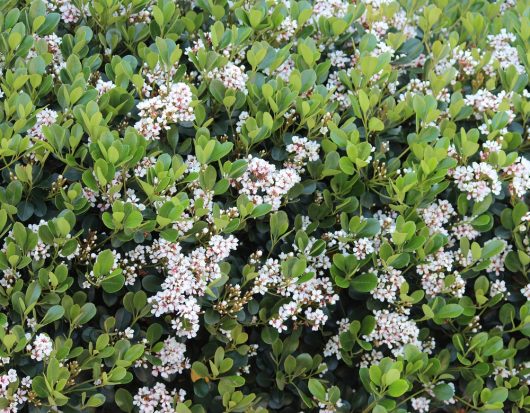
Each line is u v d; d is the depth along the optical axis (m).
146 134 1.49
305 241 1.48
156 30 1.66
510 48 1.78
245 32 1.63
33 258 1.43
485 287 1.55
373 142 1.61
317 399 1.50
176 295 1.43
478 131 1.58
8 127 1.43
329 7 1.81
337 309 1.57
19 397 1.39
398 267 1.49
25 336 1.37
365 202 1.55
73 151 1.45
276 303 1.50
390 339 1.52
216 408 1.50
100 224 1.49
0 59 1.57
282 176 1.49
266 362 1.54
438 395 1.50
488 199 1.55
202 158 1.46
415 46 1.75
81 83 1.50
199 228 1.47
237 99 1.56
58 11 1.70
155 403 1.46
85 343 1.46
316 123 1.57
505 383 1.54
